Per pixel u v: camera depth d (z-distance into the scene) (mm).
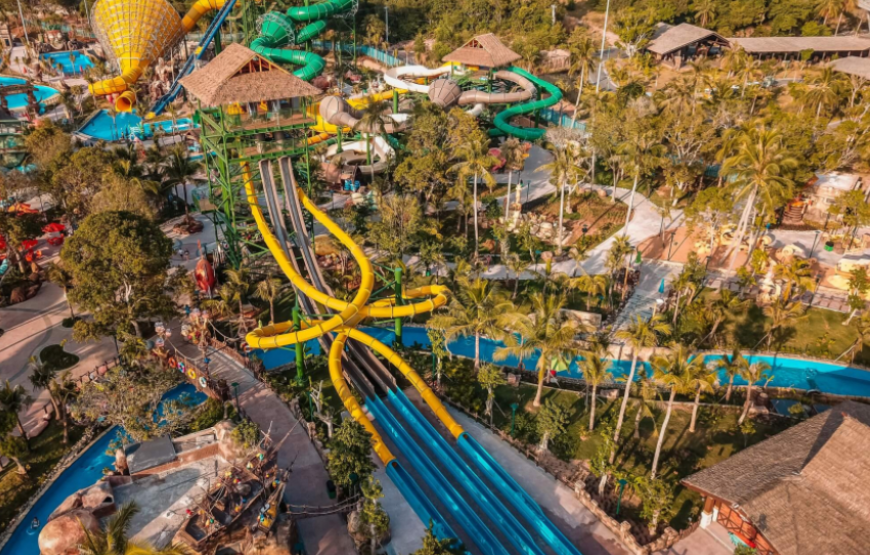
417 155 110125
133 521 54219
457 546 51875
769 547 52875
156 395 64812
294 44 165125
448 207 111750
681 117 114938
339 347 71812
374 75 181875
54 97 160500
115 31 152625
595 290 83562
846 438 55438
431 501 59469
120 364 73000
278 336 69438
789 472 55188
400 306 74875
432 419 69312
